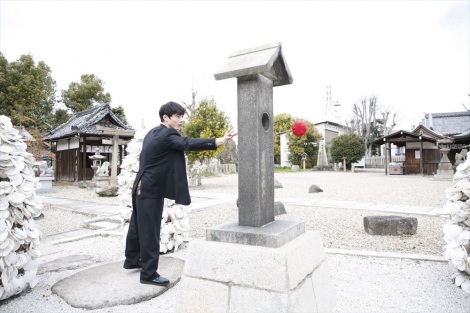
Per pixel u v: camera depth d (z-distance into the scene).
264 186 2.27
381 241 4.78
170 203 4.24
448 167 16.31
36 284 3.14
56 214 7.96
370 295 2.79
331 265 3.64
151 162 2.89
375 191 11.48
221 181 18.25
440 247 4.42
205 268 2.04
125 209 4.50
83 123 18.11
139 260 3.29
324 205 8.35
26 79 21.12
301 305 1.87
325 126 34.72
